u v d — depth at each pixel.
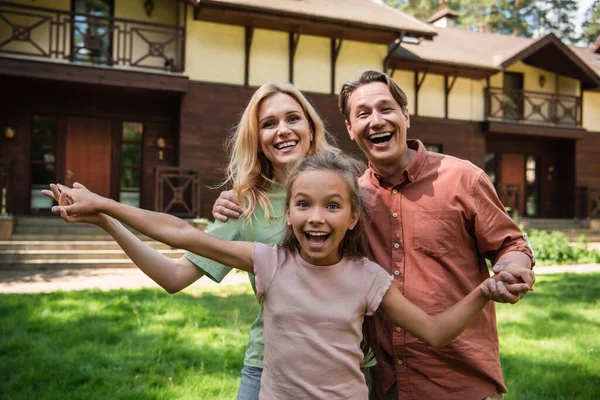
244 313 5.61
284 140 1.95
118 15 13.03
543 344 4.54
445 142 16.20
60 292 6.61
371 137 1.86
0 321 5.04
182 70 12.65
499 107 16.86
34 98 12.52
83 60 12.84
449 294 1.77
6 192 11.53
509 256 1.63
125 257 9.99
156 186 12.14
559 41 16.45
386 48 14.70
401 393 1.78
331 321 1.52
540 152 18.59
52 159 12.85
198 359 4.03
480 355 1.74
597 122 18.70
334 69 14.06
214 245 1.62
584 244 14.28
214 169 13.00
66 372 3.69
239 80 13.27
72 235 10.52
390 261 1.84
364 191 1.72
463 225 1.79
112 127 13.24
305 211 1.51
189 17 12.93
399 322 1.58
